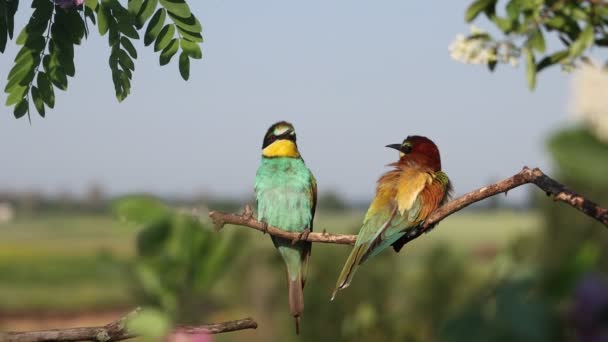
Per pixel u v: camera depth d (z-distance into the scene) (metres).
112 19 7.75
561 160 1.88
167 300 2.65
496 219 87.50
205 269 2.69
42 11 7.86
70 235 154.12
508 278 2.05
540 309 1.95
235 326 4.00
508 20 4.85
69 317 64.88
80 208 179.50
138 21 7.70
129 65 7.72
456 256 15.91
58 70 7.94
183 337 2.77
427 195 9.68
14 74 7.84
